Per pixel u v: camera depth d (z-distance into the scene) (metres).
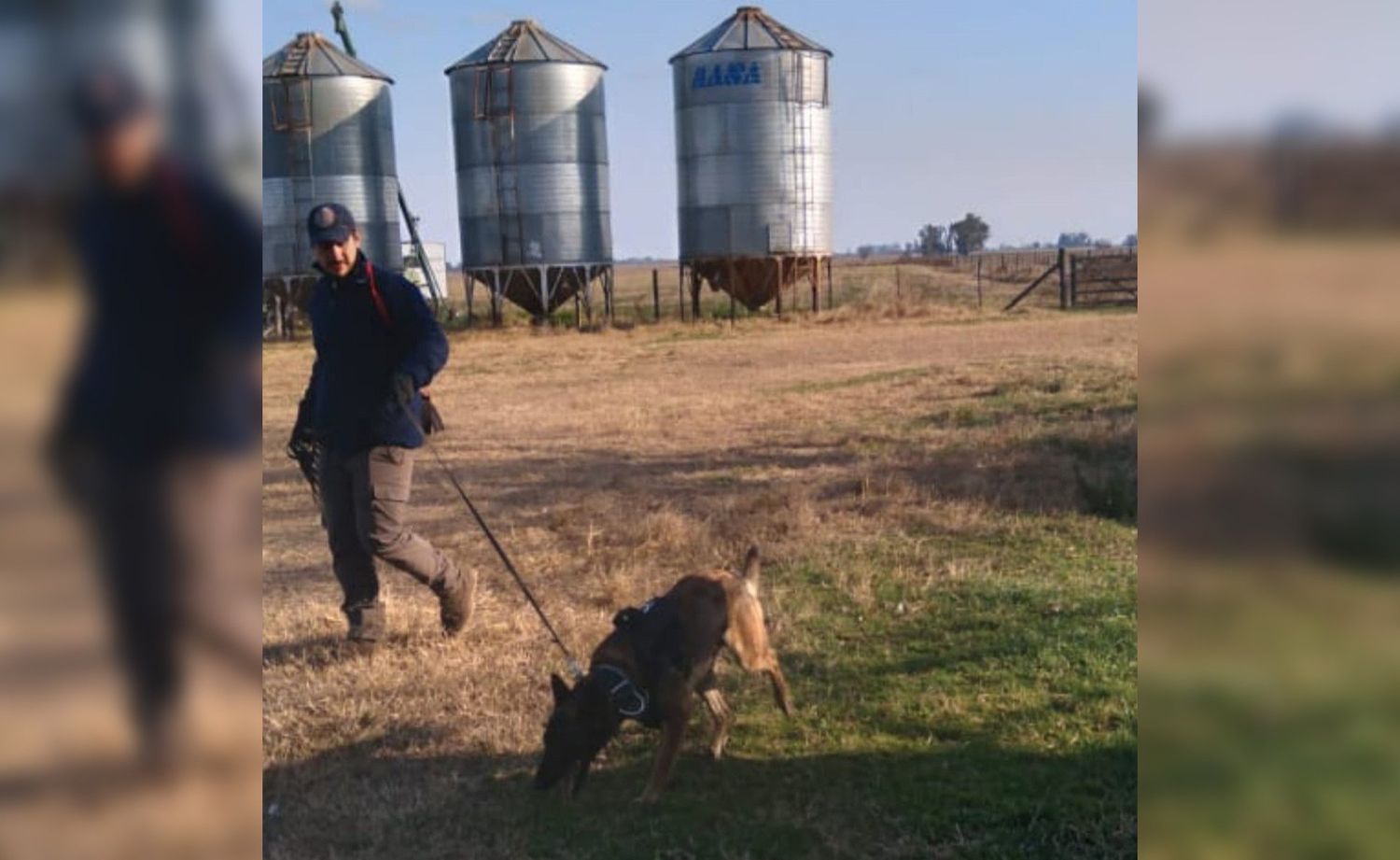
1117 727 4.95
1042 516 8.55
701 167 33.31
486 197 33.22
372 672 5.91
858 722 5.18
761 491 9.81
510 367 23.39
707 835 4.31
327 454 6.13
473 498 10.23
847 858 4.09
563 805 4.61
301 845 4.28
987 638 6.08
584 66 33.09
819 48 33.28
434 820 4.49
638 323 33.78
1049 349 21.98
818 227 33.81
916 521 8.56
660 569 7.66
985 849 4.06
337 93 31.69
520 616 6.79
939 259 69.81
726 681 5.71
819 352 24.02
